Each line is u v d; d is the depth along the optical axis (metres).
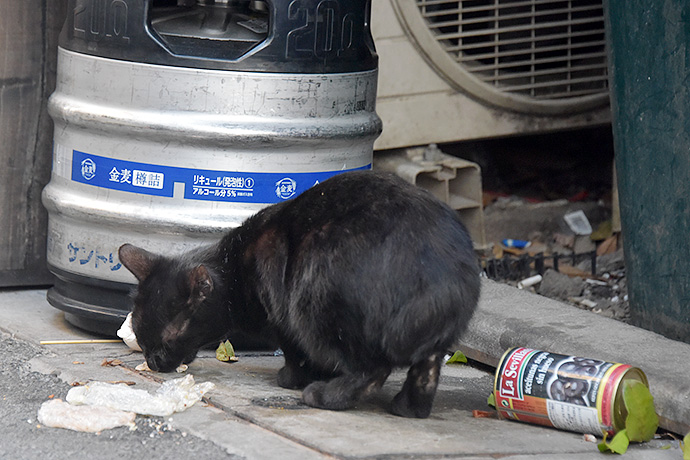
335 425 4.29
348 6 5.39
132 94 5.25
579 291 7.09
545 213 8.11
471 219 7.63
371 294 4.31
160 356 5.02
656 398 4.57
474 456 3.99
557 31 7.91
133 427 4.26
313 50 5.30
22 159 6.59
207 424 4.30
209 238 5.36
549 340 5.24
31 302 6.53
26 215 6.68
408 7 7.46
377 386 4.56
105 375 5.02
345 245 4.38
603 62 8.03
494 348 5.47
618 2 5.58
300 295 4.50
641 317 5.75
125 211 5.38
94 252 5.55
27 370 5.16
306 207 4.68
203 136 5.21
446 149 8.68
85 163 5.46
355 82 5.53
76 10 5.42
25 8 6.38
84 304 5.71
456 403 4.92
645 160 5.54
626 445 4.18
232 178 5.31
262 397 4.73
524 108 7.91
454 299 4.30
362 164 5.71
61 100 5.52
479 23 7.81
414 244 4.31
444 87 7.73
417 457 3.92
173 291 4.90
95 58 5.32
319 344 4.55
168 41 5.26
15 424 4.33
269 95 5.26
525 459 4.01
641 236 5.65
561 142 8.89
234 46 5.29
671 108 5.32
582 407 4.33
